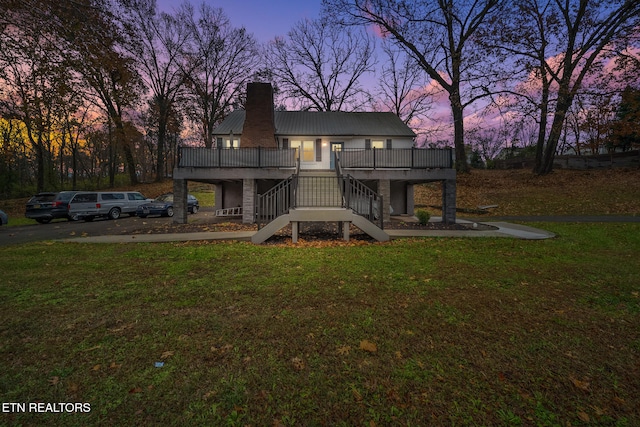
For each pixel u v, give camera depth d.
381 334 3.23
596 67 15.14
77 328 3.33
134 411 2.12
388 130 21.30
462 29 25.36
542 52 19.42
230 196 18.48
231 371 2.58
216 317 3.62
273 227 8.36
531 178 24.67
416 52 27.27
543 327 3.45
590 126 15.13
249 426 2.01
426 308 3.92
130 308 3.88
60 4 5.16
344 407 2.18
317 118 23.19
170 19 31.27
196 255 6.79
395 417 2.09
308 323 3.47
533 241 8.74
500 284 4.91
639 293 4.55
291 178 9.87
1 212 14.18
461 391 2.36
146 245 7.94
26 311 3.76
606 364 2.75
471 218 15.84
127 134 25.31
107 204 16.92
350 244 8.13
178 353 2.84
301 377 2.51
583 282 5.07
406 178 13.52
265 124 18.05
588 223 12.42
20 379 2.45
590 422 2.06
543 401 2.26
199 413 2.11
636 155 25.42
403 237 9.31
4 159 25.36
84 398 2.25
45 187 29.08
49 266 5.88
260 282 4.91
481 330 3.35
